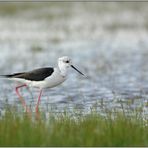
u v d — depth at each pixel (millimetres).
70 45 29969
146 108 13695
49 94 17266
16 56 26688
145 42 30562
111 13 43062
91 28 36188
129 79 19938
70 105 14945
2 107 14422
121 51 27578
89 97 16391
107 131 9414
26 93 17547
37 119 10820
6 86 19094
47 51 28047
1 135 9102
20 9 44781
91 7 46250
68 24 37906
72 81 19875
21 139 8859
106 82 19484
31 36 33281
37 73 12539
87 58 25641
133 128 9711
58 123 10242
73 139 8961
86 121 10508
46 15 41906
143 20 39031
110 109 13359
